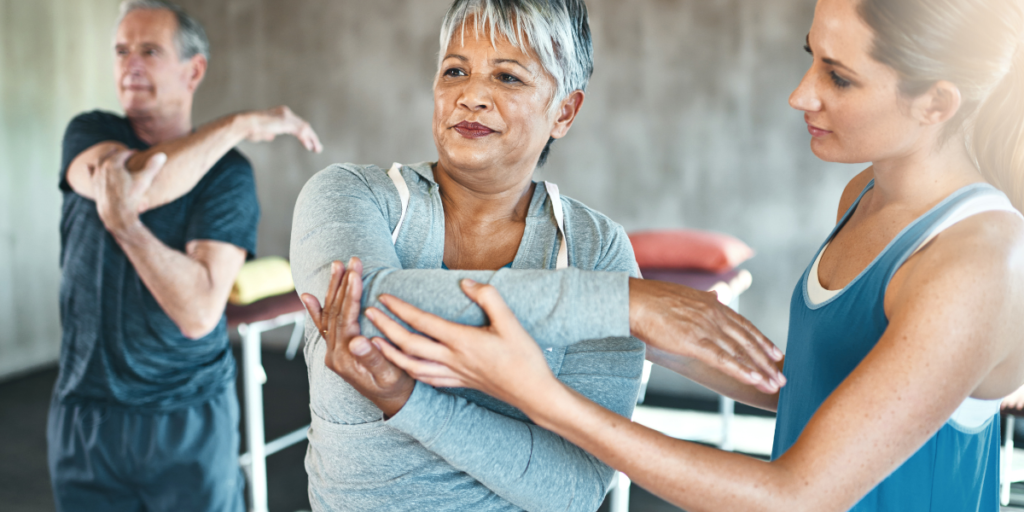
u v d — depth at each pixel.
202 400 1.67
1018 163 0.76
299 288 0.81
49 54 4.40
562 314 0.68
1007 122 0.75
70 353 1.62
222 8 4.56
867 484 0.65
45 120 4.41
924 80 0.69
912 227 0.74
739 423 3.51
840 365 0.81
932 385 0.63
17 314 4.34
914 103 0.70
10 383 4.16
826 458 0.64
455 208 0.90
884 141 0.73
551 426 0.67
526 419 0.82
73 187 1.60
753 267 3.78
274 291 2.58
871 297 0.77
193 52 1.76
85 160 1.55
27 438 3.36
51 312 4.53
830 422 0.65
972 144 0.79
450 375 0.67
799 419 0.86
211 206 1.67
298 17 4.46
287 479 2.91
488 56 0.82
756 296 3.79
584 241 0.90
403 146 4.39
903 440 0.64
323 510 0.85
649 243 3.24
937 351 0.63
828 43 0.72
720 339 0.68
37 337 4.46
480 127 0.83
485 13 0.81
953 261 0.66
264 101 4.57
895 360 0.64
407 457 0.79
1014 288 0.65
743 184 3.75
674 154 3.82
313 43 4.45
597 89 3.89
